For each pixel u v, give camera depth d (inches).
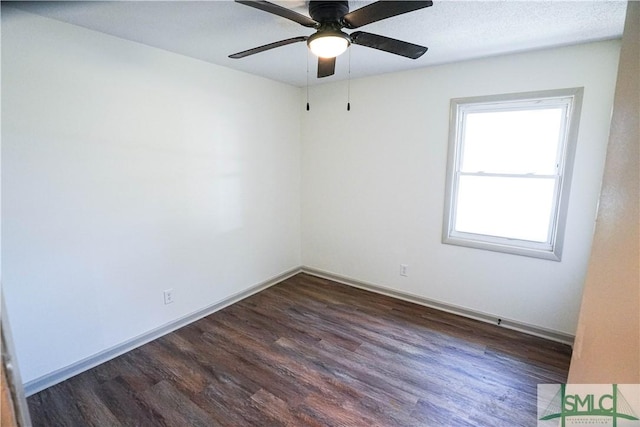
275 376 88.4
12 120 73.1
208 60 111.0
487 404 78.3
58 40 78.5
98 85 86.5
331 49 69.0
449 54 102.0
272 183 145.6
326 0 63.6
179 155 108.0
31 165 76.8
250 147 132.8
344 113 140.9
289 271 161.5
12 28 71.6
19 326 78.2
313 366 92.7
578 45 92.4
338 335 109.0
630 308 24.6
